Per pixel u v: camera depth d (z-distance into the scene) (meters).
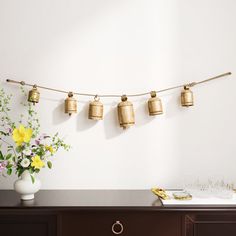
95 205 1.40
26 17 1.79
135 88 1.80
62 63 1.80
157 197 1.58
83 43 1.80
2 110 1.76
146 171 1.80
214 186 1.75
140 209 1.38
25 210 1.38
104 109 1.80
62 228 1.40
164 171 1.80
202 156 1.80
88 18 1.80
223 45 1.80
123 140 1.80
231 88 1.80
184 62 1.80
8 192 1.70
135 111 1.80
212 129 1.80
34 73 1.79
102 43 1.81
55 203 1.45
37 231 1.41
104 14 1.81
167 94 1.80
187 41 1.80
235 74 1.80
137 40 1.80
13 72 1.79
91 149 1.80
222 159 1.80
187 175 1.80
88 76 1.80
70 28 1.80
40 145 1.57
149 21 1.80
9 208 1.38
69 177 1.80
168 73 1.80
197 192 1.58
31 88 1.79
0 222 1.40
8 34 1.79
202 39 1.80
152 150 1.80
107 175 1.80
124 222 1.40
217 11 1.80
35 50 1.80
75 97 1.80
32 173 1.52
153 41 1.80
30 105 1.79
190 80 1.80
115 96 1.80
